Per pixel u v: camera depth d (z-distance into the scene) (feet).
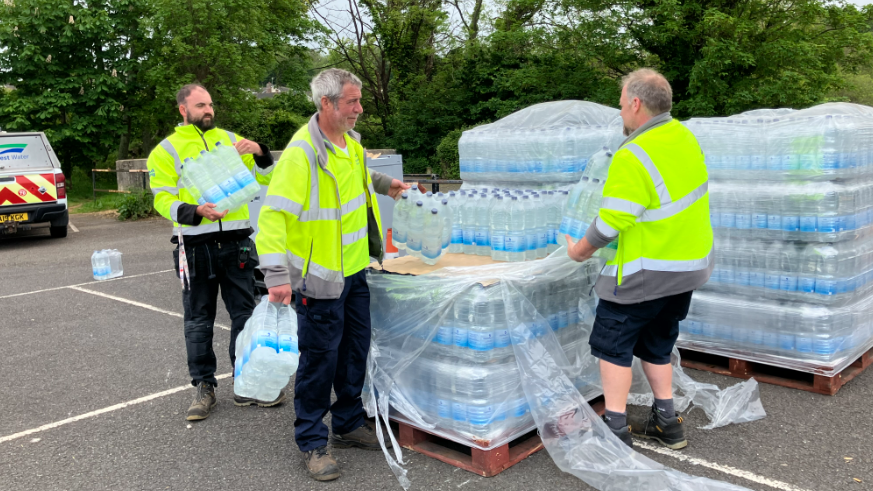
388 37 79.30
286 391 14.69
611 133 14.60
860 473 10.11
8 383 15.79
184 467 11.18
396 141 76.59
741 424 12.10
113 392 14.94
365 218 10.91
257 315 11.95
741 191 13.88
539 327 10.94
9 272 31.32
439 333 10.69
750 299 14.11
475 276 10.59
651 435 11.51
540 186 15.03
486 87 71.51
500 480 10.27
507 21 75.87
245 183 12.28
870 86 77.97
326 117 10.16
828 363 13.06
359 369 11.29
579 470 10.08
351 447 11.78
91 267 31.81
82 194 72.18
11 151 39.47
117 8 70.33
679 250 10.13
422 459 11.19
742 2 54.13
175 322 20.97
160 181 12.69
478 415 10.32
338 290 10.18
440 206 12.05
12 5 68.85
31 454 11.87
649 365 11.34
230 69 66.95
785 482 9.92
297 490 10.27
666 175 9.89
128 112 76.28
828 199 12.78
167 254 35.06
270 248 9.72
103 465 11.34
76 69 70.33
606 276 10.53
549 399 10.67
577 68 63.98
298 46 86.12
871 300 14.34
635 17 56.85
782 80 49.24
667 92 10.09
